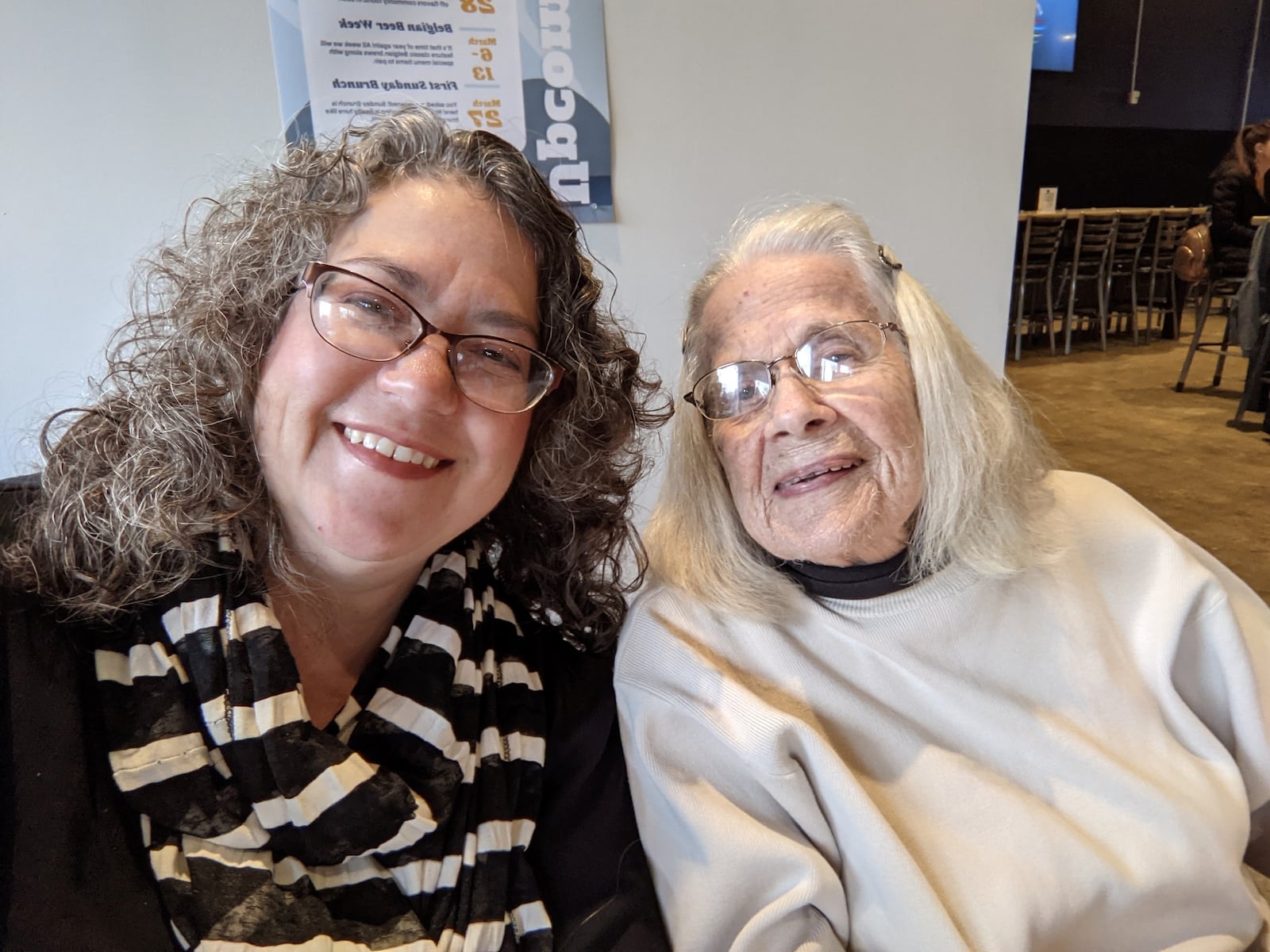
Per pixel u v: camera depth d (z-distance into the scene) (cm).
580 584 114
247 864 76
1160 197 929
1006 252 243
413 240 80
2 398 179
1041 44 798
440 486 84
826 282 107
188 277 88
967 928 94
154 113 174
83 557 80
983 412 108
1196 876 101
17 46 164
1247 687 112
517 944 89
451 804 88
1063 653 109
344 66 181
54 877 67
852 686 106
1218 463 433
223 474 81
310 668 93
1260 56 891
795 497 103
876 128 222
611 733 108
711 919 93
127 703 76
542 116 194
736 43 205
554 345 96
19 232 173
